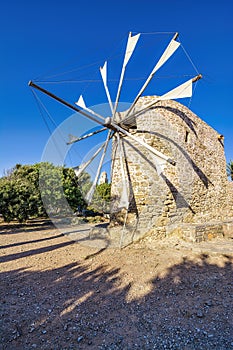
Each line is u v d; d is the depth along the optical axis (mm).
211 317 3600
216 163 14688
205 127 14008
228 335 3107
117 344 2953
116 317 3643
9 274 5863
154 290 4730
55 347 2898
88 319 3584
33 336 3145
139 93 9695
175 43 8875
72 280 5379
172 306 4004
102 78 11352
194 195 11492
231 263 6590
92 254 7859
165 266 6379
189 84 8977
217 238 9820
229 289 4719
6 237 11805
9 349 2863
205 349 2832
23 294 4582
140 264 6594
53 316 3691
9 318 3635
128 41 10219
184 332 3201
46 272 5996
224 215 14320
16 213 14234
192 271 5930
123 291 4695
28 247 9203
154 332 3215
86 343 2980
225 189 15305
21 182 15445
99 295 4504
